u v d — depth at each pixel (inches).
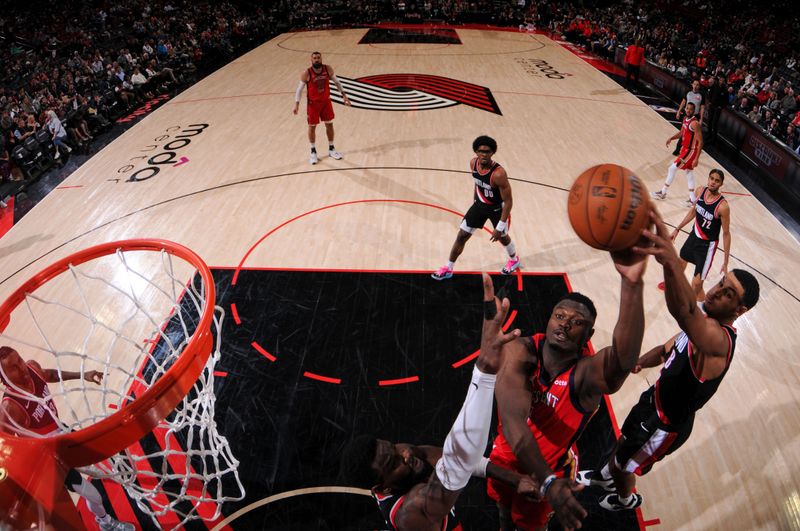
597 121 445.4
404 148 385.1
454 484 74.6
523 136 410.0
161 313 222.2
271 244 269.0
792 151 331.3
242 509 149.4
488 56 677.3
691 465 162.6
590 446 166.1
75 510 80.7
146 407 92.1
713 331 107.0
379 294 233.1
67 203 316.5
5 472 72.7
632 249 62.0
